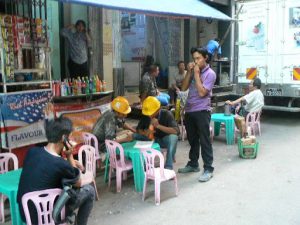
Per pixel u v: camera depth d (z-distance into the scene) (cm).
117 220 421
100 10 823
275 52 952
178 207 454
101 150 570
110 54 857
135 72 1121
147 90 802
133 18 1106
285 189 506
